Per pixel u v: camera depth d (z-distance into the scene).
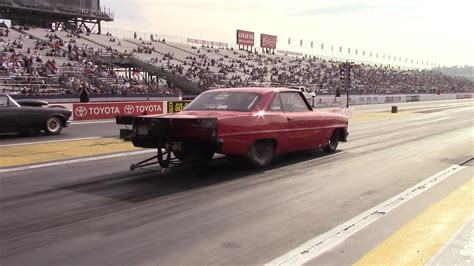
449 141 13.61
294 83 55.34
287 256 4.24
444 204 6.05
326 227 5.10
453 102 59.59
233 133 7.55
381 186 7.19
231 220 5.34
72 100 28.03
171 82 42.38
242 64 59.31
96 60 40.25
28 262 4.06
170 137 7.30
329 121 10.11
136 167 8.00
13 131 13.68
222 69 52.34
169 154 7.64
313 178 7.73
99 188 6.89
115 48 47.41
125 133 7.79
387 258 4.17
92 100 29.28
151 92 36.19
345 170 8.50
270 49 75.38
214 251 4.36
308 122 9.31
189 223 5.21
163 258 4.18
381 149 11.60
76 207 5.83
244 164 8.50
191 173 8.01
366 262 4.08
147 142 7.62
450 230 4.94
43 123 14.34
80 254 4.26
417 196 6.54
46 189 6.81
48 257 4.18
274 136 8.40
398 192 6.79
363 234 4.85
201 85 42.44
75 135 14.65
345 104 44.78
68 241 4.60
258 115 8.12
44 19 48.25
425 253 4.28
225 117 7.49
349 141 13.43
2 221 5.24
